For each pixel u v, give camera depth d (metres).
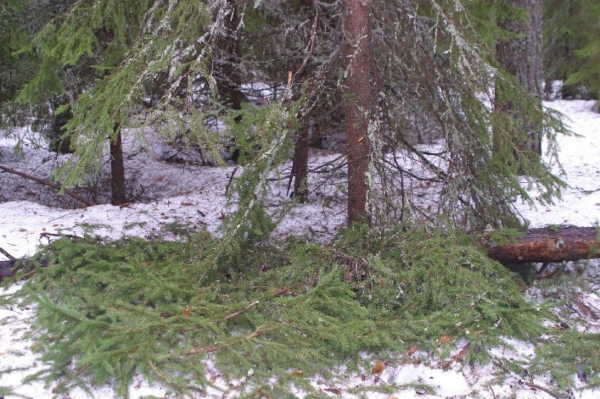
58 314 2.79
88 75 6.49
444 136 4.60
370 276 3.71
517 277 4.37
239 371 2.85
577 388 2.98
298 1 6.05
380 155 4.22
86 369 2.69
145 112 3.56
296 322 3.17
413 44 4.74
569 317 3.85
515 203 6.46
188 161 9.93
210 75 3.69
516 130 4.59
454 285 3.69
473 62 4.49
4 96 6.98
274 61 5.80
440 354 3.21
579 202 6.52
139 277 3.47
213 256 3.73
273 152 3.66
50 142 7.89
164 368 2.80
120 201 8.20
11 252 4.54
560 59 17.45
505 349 3.35
